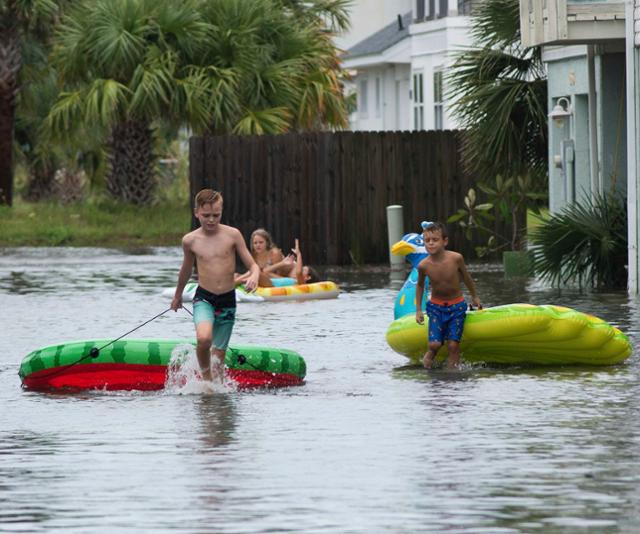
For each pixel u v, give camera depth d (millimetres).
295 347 47531
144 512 24078
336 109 124625
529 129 80312
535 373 41031
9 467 27922
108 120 118438
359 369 42281
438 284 42125
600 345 42125
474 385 38656
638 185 63969
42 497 25266
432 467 27469
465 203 88562
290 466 27688
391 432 31344
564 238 67500
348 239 93500
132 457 28781
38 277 83062
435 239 42062
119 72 120250
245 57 119312
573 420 32688
